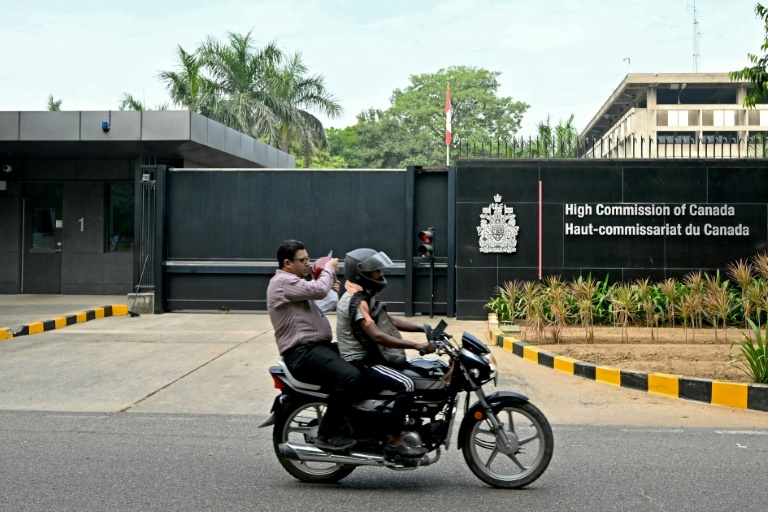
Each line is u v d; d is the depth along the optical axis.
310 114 39.41
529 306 13.40
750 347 8.94
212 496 5.38
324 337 5.64
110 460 6.32
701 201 16.03
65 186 20.56
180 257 17.58
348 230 17.19
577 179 16.16
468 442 5.60
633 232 16.08
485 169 16.27
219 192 17.50
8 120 18.06
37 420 7.82
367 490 5.55
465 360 5.45
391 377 5.37
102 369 10.63
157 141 17.94
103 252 20.50
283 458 5.71
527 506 5.15
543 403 8.58
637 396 8.93
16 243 20.62
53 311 16.44
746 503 5.20
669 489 5.52
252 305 17.45
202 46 38.12
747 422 7.76
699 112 76.69
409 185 16.81
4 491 5.46
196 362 11.13
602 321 14.61
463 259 16.27
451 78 66.62
